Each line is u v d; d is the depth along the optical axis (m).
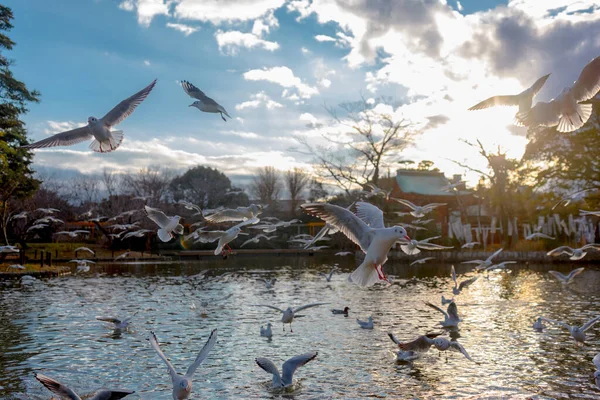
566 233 57.78
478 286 34.91
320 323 21.91
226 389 13.70
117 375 14.91
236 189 87.38
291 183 98.31
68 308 25.94
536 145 55.97
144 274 45.03
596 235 58.38
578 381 14.12
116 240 72.06
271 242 78.44
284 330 20.56
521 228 68.25
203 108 13.48
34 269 42.75
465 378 14.43
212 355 16.92
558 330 20.20
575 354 16.73
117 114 11.33
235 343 18.50
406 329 20.56
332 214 9.78
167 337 19.50
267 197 96.69
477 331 20.12
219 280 40.22
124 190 81.81
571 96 9.76
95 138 11.26
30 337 19.39
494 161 60.22
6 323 22.00
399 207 62.62
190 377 8.92
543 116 9.98
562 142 54.50
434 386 13.80
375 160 64.19
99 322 22.31
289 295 31.08
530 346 17.75
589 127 52.72
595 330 20.23
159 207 77.50
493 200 61.38
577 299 28.45
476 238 68.94
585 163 53.38
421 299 28.92
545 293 31.00
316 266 54.66
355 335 19.56
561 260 54.44
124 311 25.20
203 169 88.88
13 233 67.94
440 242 61.22
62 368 15.52
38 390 13.59
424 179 75.69
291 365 14.06
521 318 22.80
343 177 64.88
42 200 70.56
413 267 51.94
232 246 77.06
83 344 18.38
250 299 29.50
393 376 14.66
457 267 51.56
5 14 51.56
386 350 17.34
